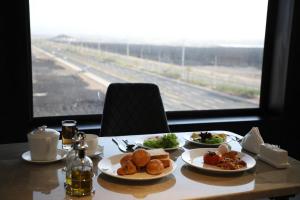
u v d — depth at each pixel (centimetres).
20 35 214
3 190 102
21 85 218
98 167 117
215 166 123
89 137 137
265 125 279
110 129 190
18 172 117
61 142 149
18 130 221
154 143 146
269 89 300
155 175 111
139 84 201
